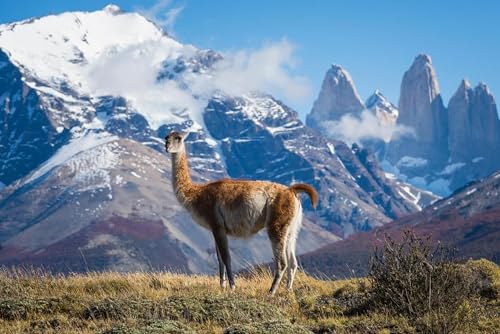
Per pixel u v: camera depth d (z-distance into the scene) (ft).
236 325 46.50
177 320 50.06
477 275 57.62
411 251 53.21
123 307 52.34
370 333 47.93
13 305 54.19
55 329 49.16
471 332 47.65
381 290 53.78
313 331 49.44
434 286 50.70
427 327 47.75
